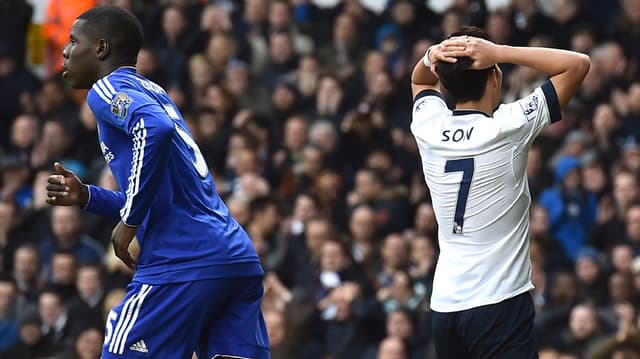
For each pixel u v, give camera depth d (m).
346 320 43.38
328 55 58.97
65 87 59.00
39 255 48.66
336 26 58.75
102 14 22.67
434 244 46.03
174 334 22.28
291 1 61.69
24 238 50.88
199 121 53.88
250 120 52.94
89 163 56.09
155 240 22.22
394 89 54.47
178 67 58.62
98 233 50.31
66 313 45.72
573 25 56.72
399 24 58.66
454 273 21.98
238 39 59.84
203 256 22.16
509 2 59.06
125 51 22.67
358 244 46.19
